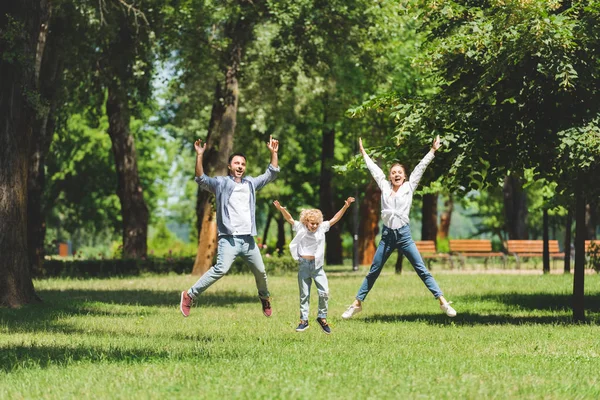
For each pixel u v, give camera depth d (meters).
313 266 13.33
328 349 11.32
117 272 36.56
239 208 12.80
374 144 39.56
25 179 19.53
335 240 50.69
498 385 8.46
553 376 9.23
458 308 20.42
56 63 30.41
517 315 18.53
